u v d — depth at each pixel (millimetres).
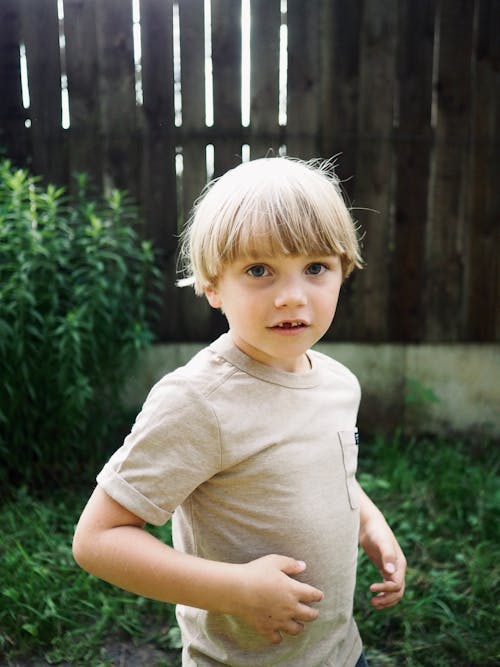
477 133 3453
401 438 3645
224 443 919
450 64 3381
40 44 3293
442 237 3537
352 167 3449
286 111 3385
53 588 2094
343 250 977
